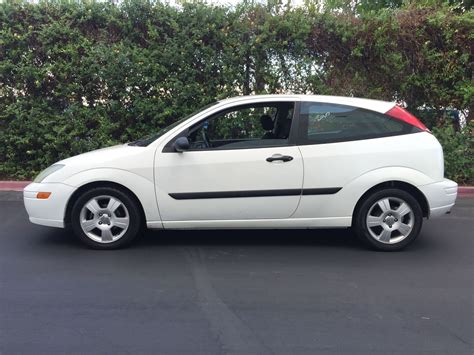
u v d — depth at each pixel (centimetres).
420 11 917
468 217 709
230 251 541
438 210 537
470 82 923
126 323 368
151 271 477
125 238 532
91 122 905
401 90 930
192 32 864
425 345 338
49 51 855
